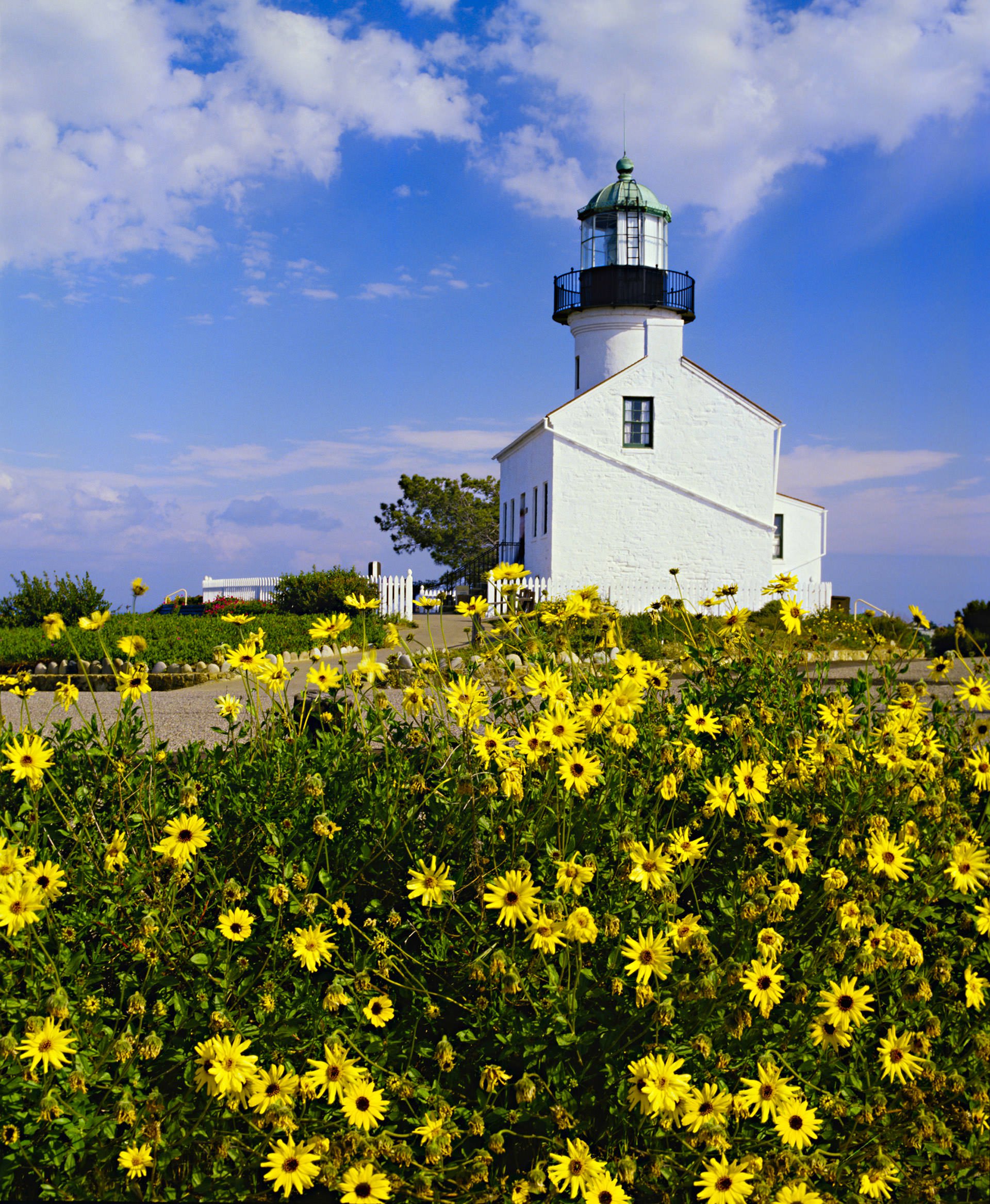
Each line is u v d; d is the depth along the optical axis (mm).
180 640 15078
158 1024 2814
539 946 2689
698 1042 2633
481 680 4320
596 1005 2885
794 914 3182
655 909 3006
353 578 24297
